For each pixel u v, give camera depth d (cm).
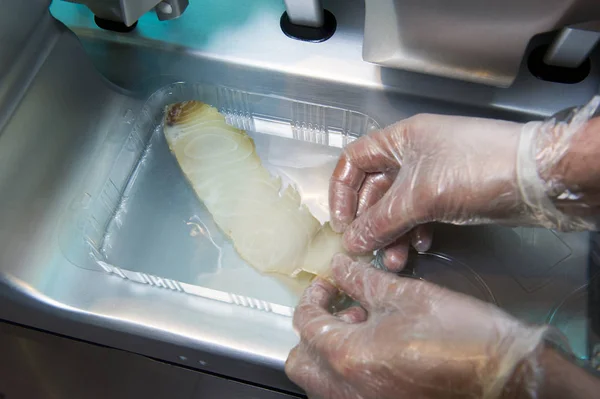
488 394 58
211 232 87
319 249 84
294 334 74
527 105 85
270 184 90
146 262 84
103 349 81
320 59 90
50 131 81
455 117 76
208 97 97
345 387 67
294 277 82
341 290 79
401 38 76
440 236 86
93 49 96
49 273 77
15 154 76
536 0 63
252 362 73
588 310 80
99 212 86
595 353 76
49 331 81
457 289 82
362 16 92
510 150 69
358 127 94
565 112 68
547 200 67
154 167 92
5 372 90
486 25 69
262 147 96
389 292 71
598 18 65
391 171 85
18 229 76
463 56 76
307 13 87
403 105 90
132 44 93
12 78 76
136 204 89
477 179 69
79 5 94
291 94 94
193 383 83
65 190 83
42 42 79
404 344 62
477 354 60
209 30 93
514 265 84
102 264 80
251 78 93
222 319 75
